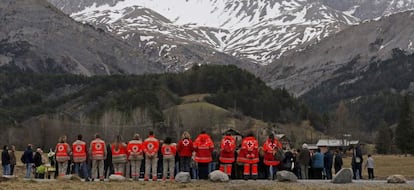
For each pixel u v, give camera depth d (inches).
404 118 5679.1
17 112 6535.4
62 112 6540.4
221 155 1476.4
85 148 1453.0
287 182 1376.7
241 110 6870.1
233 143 1476.4
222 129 5541.3
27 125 5777.6
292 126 6953.7
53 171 1685.5
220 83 7352.4
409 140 5590.6
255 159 1451.8
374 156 5452.8
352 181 1448.1
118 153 1433.3
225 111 6358.3
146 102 6013.8
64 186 1222.3
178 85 7278.5
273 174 1512.1
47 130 5369.1
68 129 5315.0
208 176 1427.2
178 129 5290.4
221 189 1181.7
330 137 6663.4
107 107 6127.0
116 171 1438.2
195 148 1435.8
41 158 1707.7
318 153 1628.9
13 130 5575.8
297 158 1606.8
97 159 1424.7
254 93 7313.0
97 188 1191.6
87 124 5418.3
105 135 5068.9
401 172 3297.2
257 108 7032.5
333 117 7598.4
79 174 1525.6
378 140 6560.0
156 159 1408.7
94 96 7027.6
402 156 5452.8
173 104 6491.1
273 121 6953.7
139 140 1438.2
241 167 1531.7
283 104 7396.7
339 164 1688.0
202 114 5826.8
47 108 6840.6
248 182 1363.2
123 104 6053.2
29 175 1658.5
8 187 1189.7
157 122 5408.5
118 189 1175.6
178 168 1528.1
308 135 6609.3
